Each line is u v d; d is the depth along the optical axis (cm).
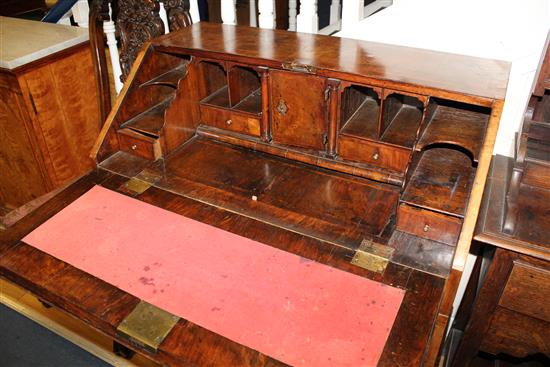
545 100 122
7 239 116
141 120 148
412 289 99
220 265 107
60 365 183
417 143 114
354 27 151
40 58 192
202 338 91
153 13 156
